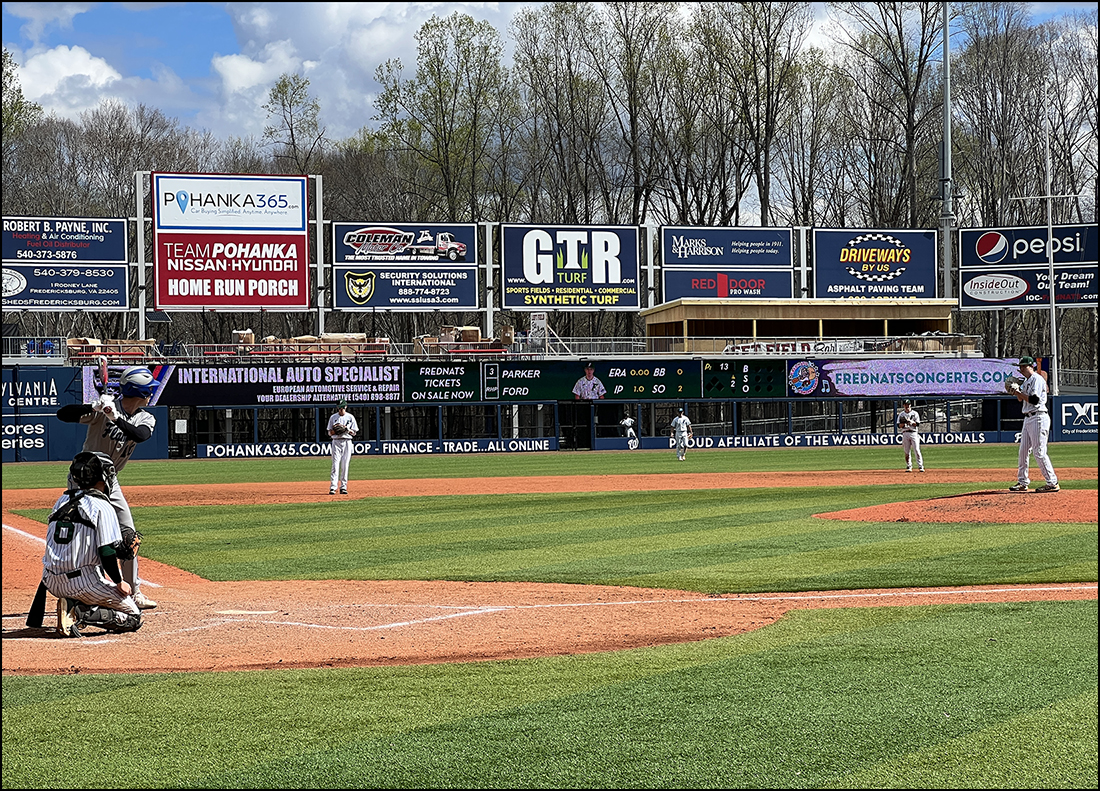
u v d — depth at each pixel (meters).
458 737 5.20
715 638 7.54
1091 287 54.72
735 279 55.03
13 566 12.72
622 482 26.59
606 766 4.75
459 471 33.72
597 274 53.38
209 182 49.66
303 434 53.75
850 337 54.38
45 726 5.47
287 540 14.66
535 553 12.84
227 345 50.28
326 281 52.84
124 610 8.22
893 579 10.02
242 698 5.98
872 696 5.75
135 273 58.16
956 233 58.38
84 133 61.56
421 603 9.49
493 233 54.25
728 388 51.38
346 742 5.14
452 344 52.16
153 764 4.87
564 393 50.53
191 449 48.94
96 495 8.27
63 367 45.75
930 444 51.19
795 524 15.19
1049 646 6.83
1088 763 4.67
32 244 48.91
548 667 6.68
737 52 61.53
